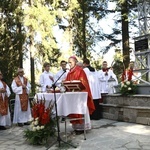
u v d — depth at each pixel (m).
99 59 19.08
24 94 8.50
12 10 14.04
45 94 6.32
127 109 7.84
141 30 9.37
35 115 5.98
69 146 5.55
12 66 13.02
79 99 6.12
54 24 15.40
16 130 7.68
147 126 7.11
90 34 18.92
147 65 8.68
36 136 5.79
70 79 6.54
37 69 17.62
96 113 8.45
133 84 8.07
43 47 16.16
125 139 5.82
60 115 5.88
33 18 15.16
